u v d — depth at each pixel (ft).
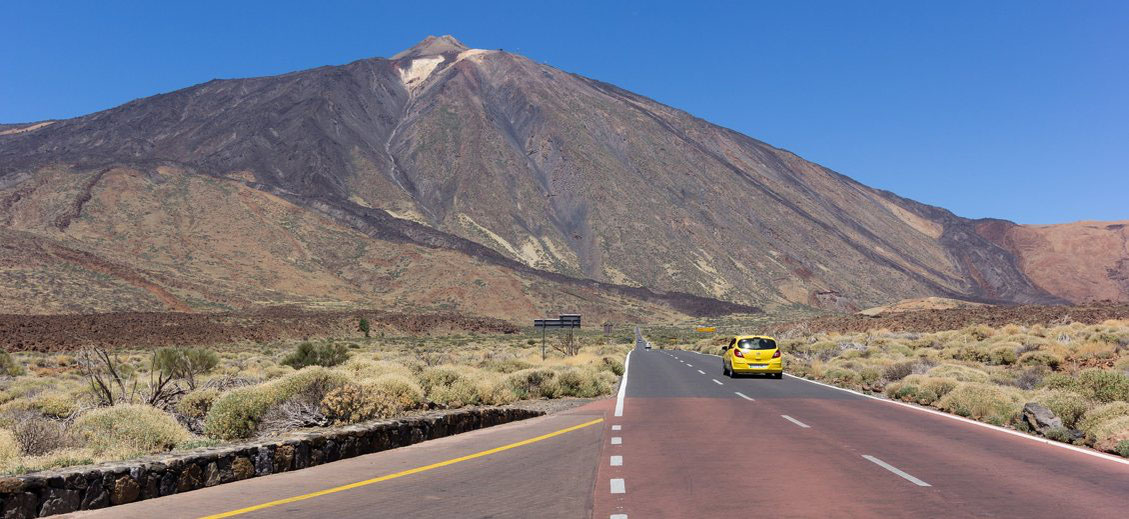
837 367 104.12
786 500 28.78
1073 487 31.22
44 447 36.29
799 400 72.84
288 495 30.01
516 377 81.51
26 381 89.45
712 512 26.91
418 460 39.06
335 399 45.52
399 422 44.45
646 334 413.18
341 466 37.17
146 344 235.61
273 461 35.12
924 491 30.40
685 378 104.53
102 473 27.58
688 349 252.42
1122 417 43.80
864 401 71.77
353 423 45.11
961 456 39.45
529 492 30.73
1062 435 45.93
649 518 26.11
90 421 39.91
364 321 330.75
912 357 124.06
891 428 51.39
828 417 58.23
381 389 51.67
